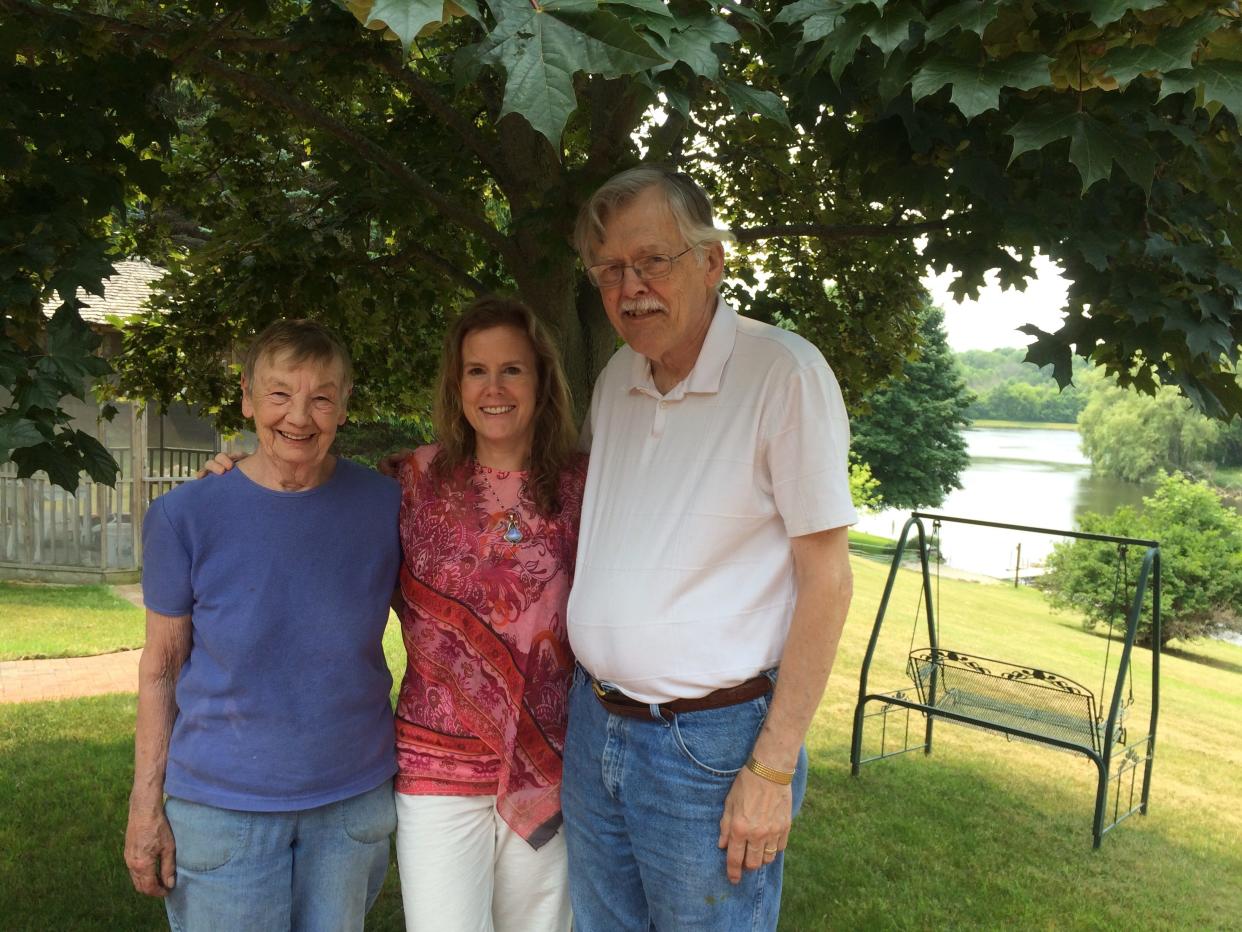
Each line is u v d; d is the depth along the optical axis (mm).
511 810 2051
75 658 7570
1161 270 2518
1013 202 2393
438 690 2055
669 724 1785
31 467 1886
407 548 2066
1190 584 12328
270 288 3900
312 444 1923
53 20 2645
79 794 4680
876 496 20188
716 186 5348
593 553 1919
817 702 1721
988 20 1479
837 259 5527
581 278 3984
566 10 1183
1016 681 5590
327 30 2973
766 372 1740
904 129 2529
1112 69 1505
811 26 1652
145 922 3482
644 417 1941
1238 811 5500
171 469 12047
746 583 1770
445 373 2105
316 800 1920
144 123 2693
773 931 1899
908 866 4289
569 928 2215
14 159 2227
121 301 11141
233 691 1878
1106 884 4277
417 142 4328
